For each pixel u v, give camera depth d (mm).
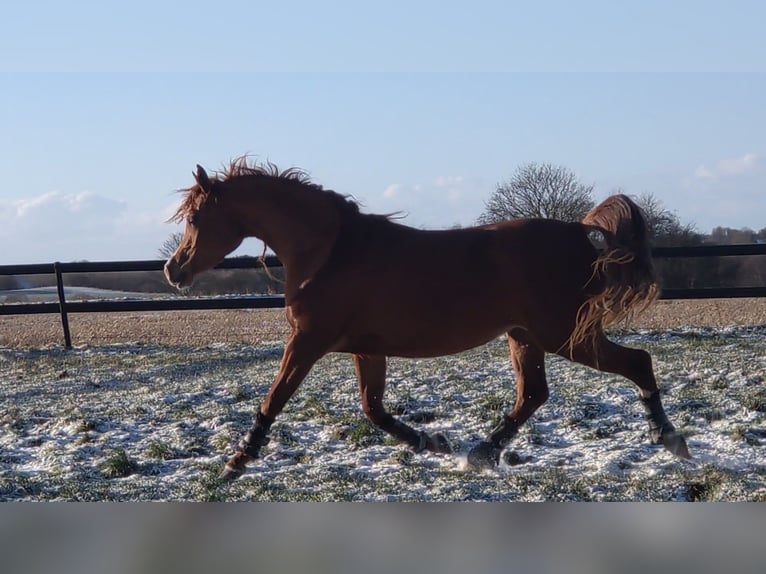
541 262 6258
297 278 6445
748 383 8875
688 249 13539
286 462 6953
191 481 6383
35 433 8273
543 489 5758
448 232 6508
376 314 6309
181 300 14398
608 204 6484
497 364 10930
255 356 12828
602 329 6422
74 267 14586
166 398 9500
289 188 6516
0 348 14914
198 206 6594
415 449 6840
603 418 7891
